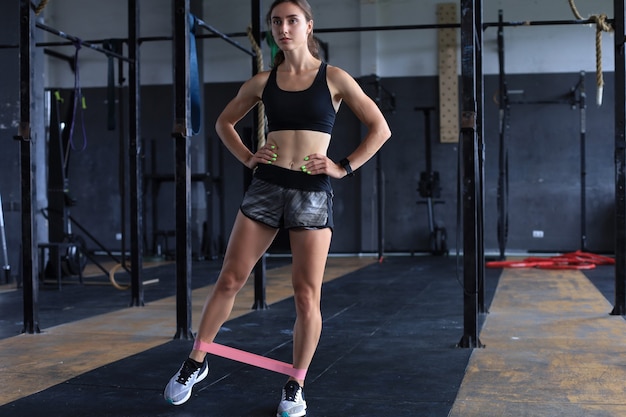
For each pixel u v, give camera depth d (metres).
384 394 2.65
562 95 10.34
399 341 3.73
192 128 3.89
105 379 2.91
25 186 4.05
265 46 10.95
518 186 10.48
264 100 2.40
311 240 2.32
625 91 4.57
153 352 3.47
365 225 10.73
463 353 3.39
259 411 2.44
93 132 11.32
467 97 3.46
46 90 10.47
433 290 6.15
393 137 10.71
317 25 10.77
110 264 9.38
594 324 4.20
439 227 10.38
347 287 6.45
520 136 10.46
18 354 3.44
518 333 3.92
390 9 10.65
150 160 11.22
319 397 2.62
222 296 2.43
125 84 11.23
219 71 11.05
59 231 6.98
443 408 2.46
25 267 4.05
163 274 7.95
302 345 2.37
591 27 10.23
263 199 2.34
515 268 8.07
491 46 10.48
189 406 2.51
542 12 10.34
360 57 10.66
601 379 2.85
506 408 2.45
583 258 8.59
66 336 3.94
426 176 10.11
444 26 5.11
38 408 2.49
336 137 10.80
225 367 3.11
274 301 5.44
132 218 5.25
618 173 4.55
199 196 10.31
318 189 2.32
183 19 3.79
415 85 10.64
